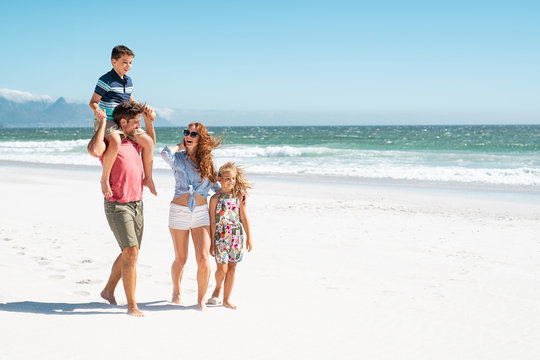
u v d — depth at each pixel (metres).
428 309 4.73
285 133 88.25
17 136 78.19
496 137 59.44
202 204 4.42
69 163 26.12
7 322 3.34
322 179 18.88
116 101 4.53
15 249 6.61
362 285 5.68
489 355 3.54
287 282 5.65
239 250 4.49
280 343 3.44
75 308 3.95
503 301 5.16
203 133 4.31
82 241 7.44
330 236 8.73
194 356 3.03
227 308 4.38
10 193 13.45
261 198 13.75
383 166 23.62
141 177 4.04
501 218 10.99
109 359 2.83
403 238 8.68
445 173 20.30
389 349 3.51
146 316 3.83
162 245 7.45
